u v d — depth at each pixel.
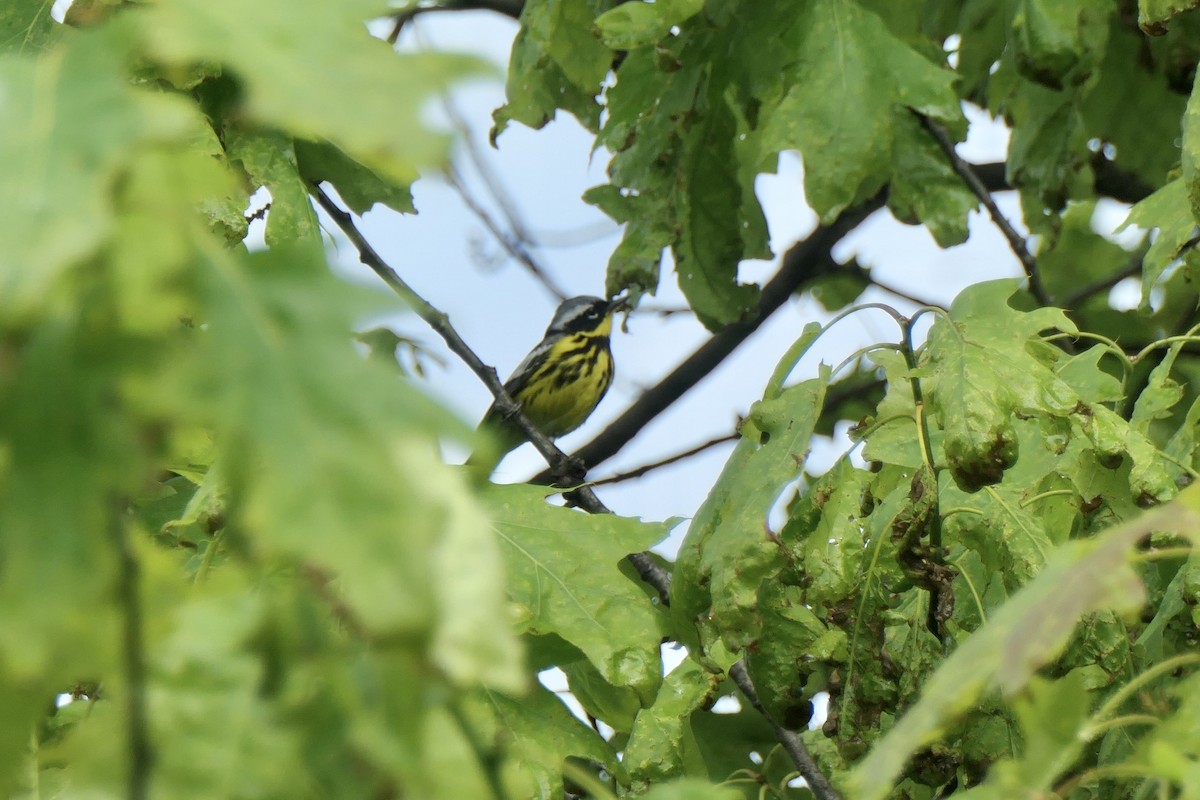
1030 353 6.60
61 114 1.79
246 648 2.22
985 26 12.80
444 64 1.81
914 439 7.31
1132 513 6.95
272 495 1.77
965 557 7.90
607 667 6.80
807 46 9.95
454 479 1.86
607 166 11.16
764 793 8.43
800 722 6.80
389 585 1.75
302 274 1.93
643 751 7.49
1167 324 15.23
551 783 6.25
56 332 1.77
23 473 1.76
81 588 1.78
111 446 1.77
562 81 12.20
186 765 2.12
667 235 10.99
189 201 1.90
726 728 10.05
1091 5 10.37
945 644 6.72
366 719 2.11
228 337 1.84
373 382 1.86
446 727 2.31
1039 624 2.66
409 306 1.97
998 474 6.17
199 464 5.10
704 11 10.53
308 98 1.77
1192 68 11.49
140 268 1.80
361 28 1.90
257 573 2.41
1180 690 3.24
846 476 6.79
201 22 1.84
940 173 10.20
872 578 6.66
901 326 6.79
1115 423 6.46
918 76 9.80
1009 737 6.29
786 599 6.80
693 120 10.73
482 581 1.80
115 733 2.16
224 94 7.36
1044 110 12.34
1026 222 12.70
